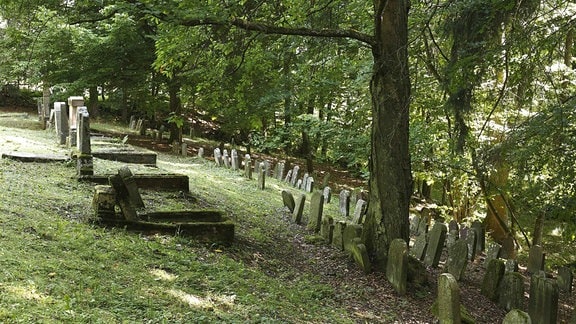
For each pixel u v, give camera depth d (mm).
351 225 9578
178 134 21953
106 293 5273
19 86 28484
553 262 14273
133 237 7453
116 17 17391
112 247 6734
